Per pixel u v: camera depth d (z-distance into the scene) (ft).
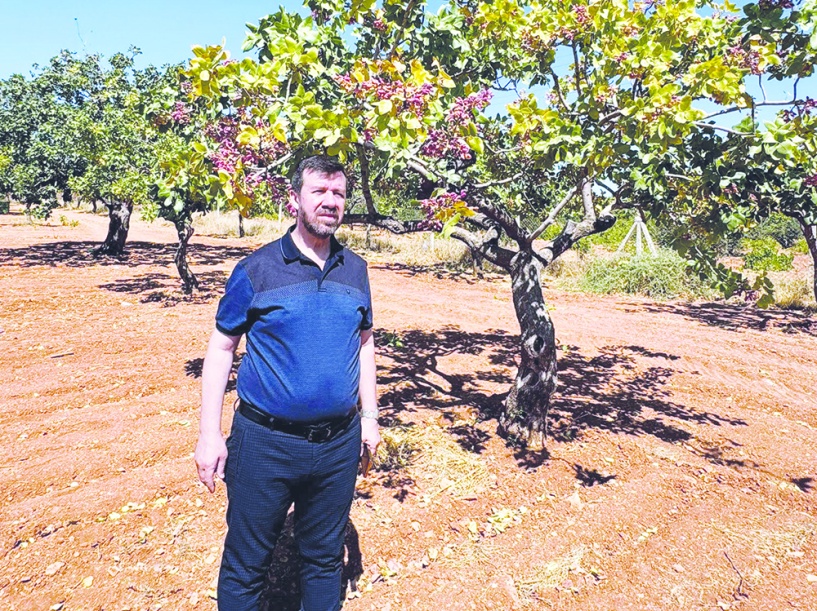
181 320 27.68
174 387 18.03
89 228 88.33
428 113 9.55
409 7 12.17
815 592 9.07
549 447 14.03
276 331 6.43
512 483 12.22
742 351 24.94
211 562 9.46
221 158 9.63
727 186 11.95
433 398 17.28
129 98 39.34
